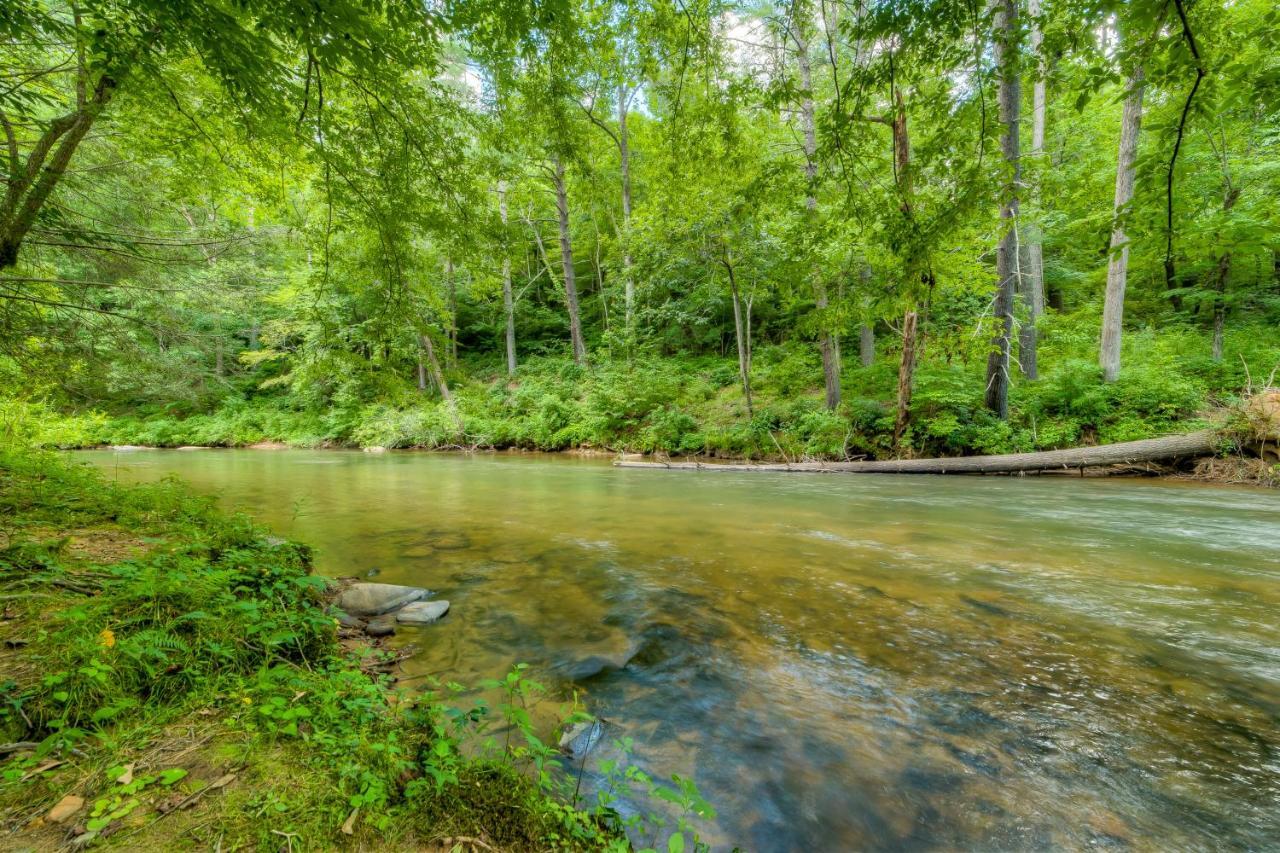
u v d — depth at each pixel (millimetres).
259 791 1432
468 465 13188
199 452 18328
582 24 4395
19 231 4141
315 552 4211
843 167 4023
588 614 3400
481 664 2725
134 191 6703
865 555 4676
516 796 1581
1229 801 1761
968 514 6449
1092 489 8125
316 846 1275
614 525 5988
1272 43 2211
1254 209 5871
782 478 10203
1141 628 3109
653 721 2217
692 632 3115
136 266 6488
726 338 21344
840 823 1670
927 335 11094
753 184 4695
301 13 2607
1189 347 12156
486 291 5855
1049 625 3166
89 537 3570
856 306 4512
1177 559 4465
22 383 5875
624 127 16828
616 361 18391
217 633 2189
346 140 4020
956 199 3627
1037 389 11242
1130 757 1985
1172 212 2613
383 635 3070
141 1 2568
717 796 1776
